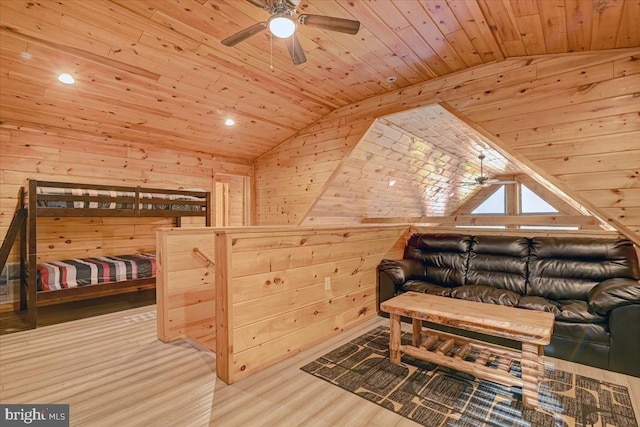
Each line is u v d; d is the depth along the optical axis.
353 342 3.04
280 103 4.42
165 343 3.03
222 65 3.46
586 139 2.89
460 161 6.45
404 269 3.70
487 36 2.79
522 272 3.26
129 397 2.12
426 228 4.31
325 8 2.48
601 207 2.91
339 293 3.28
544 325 2.07
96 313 3.97
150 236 5.25
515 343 2.82
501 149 3.45
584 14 2.27
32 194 3.45
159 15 2.67
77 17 2.66
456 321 2.27
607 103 2.78
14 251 4.09
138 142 4.96
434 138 5.04
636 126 2.67
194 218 5.80
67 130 4.32
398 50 3.09
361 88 4.06
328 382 2.31
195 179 5.62
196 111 4.37
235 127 4.98
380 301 3.75
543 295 3.07
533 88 3.12
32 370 2.50
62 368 2.53
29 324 3.40
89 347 2.93
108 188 4.01
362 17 2.57
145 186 5.05
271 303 2.60
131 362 2.63
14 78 3.22
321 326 3.06
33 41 2.84
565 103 2.97
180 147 5.38
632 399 2.08
